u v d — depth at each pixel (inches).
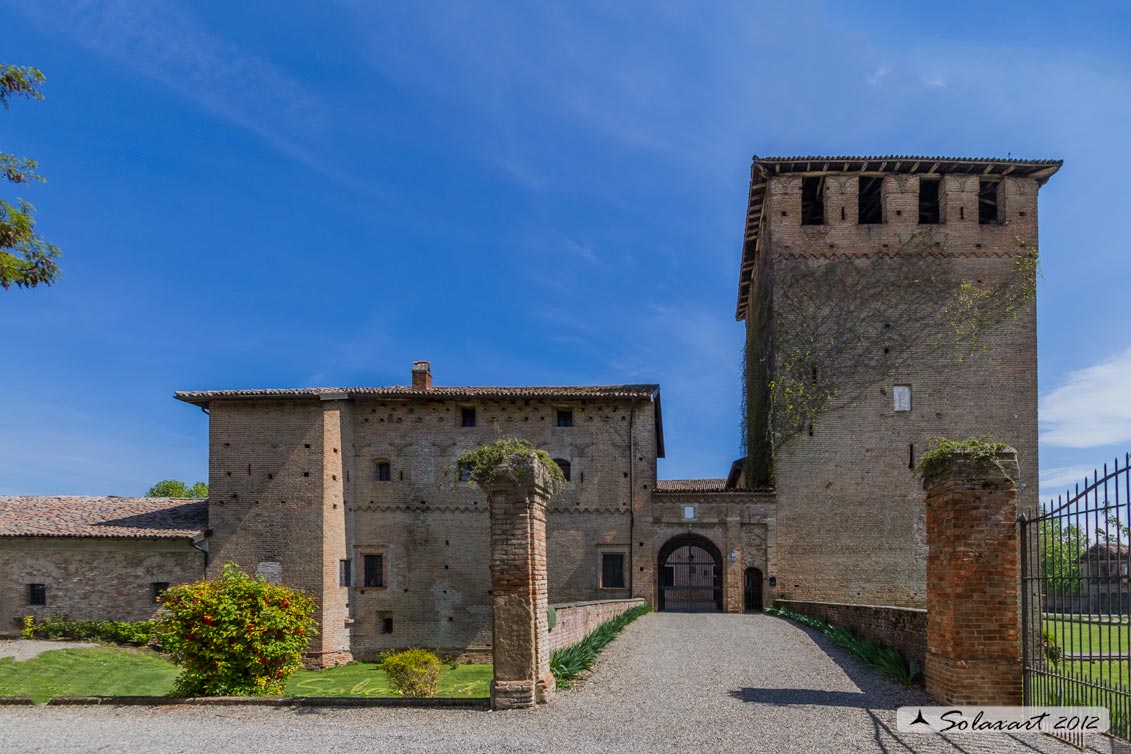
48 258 528.1
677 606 1498.5
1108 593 391.9
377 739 439.5
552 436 1354.6
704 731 458.6
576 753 410.9
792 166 1444.4
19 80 489.7
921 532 1337.4
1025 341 1382.9
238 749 419.8
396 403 1362.0
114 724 489.4
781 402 1393.9
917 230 1419.8
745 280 1823.3
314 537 1198.3
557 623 680.4
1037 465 1353.3
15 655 1002.1
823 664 698.2
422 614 1306.6
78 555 1192.2
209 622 602.5
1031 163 1402.6
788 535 1343.5
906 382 1385.3
